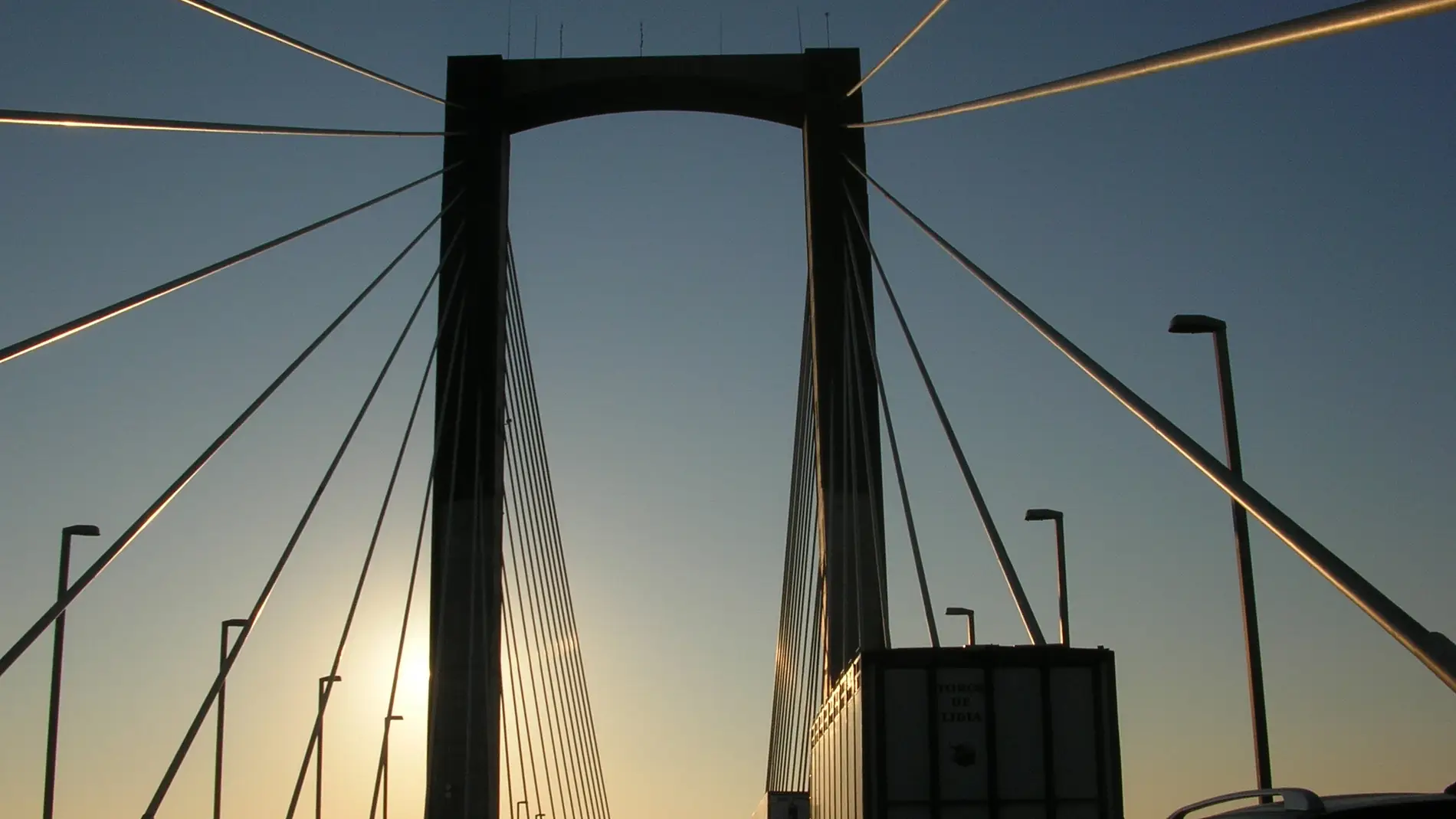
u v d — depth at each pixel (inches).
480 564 1876.2
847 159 2050.9
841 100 2078.0
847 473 1931.6
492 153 2041.1
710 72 2071.9
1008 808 799.7
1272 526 508.4
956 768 804.6
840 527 1930.4
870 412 1951.3
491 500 1897.1
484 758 1812.3
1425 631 418.0
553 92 2066.9
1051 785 800.9
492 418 1930.4
